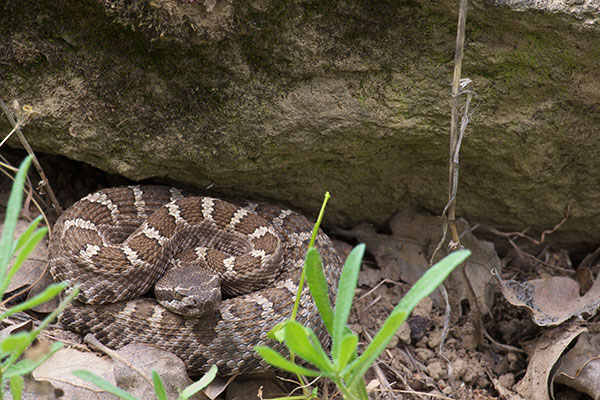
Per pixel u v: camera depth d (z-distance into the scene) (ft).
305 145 17.37
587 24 15.38
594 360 17.84
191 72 16.10
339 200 20.48
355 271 10.35
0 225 18.78
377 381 17.30
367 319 20.02
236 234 19.39
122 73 16.11
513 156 18.16
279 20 15.56
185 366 16.17
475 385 19.06
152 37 15.16
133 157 17.10
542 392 17.83
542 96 16.98
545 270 21.62
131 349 15.87
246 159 17.56
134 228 19.25
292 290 17.72
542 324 18.52
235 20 15.24
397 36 16.16
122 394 10.84
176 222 18.89
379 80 16.74
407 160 19.02
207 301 16.25
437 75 16.65
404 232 21.34
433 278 9.95
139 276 17.15
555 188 19.57
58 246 17.16
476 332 19.43
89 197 18.83
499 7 15.37
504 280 20.52
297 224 19.98
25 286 17.16
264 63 16.20
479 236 21.77
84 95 16.28
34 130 16.78
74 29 15.64
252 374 17.07
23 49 15.78
